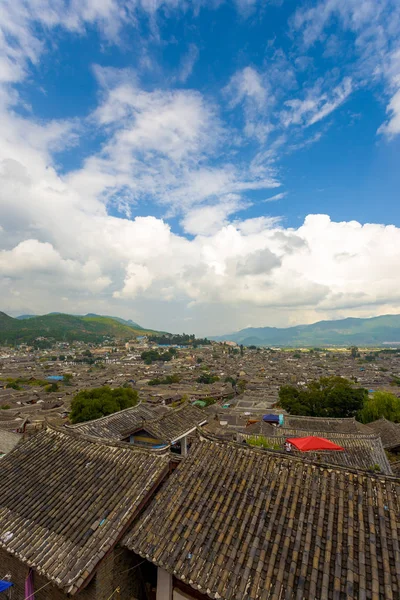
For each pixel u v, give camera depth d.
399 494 7.73
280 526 7.43
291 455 9.14
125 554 8.80
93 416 38.09
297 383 114.56
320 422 38.84
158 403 81.50
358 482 8.18
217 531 7.62
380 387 100.00
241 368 161.12
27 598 9.10
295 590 6.20
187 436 17.47
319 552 6.79
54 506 9.46
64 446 12.13
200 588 6.59
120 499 9.04
